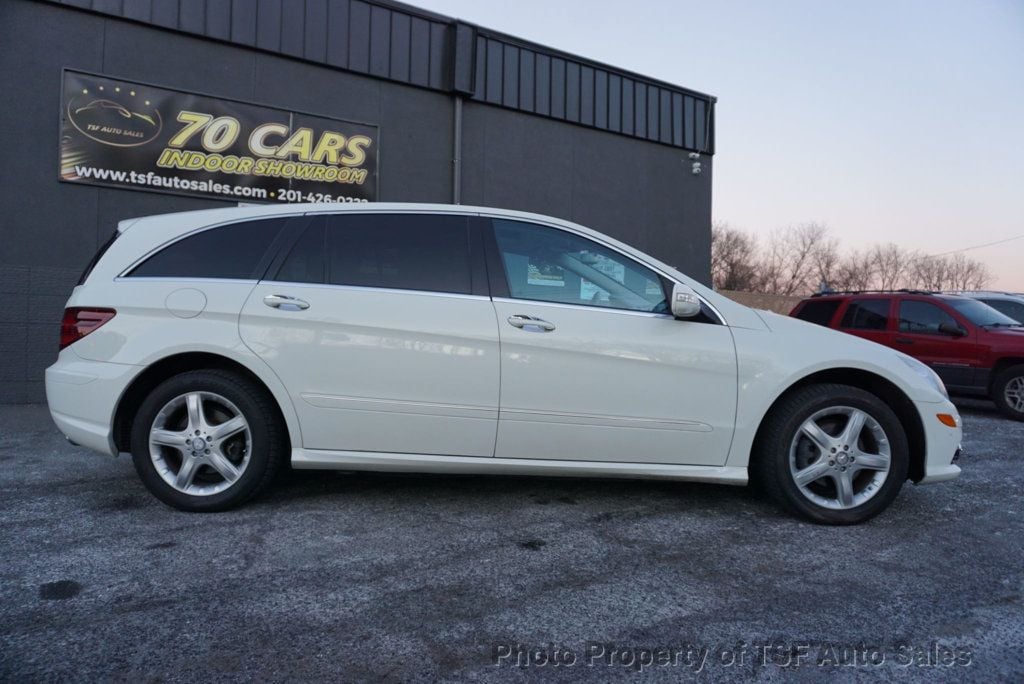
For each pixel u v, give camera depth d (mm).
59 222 7555
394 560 3086
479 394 3561
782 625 2543
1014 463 5352
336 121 9016
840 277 46406
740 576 2971
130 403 3742
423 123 9641
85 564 2988
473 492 4156
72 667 2160
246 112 8453
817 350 3668
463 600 2701
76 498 3975
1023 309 10555
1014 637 2484
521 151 10391
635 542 3354
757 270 46750
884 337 8875
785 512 3832
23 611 2543
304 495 4043
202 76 8203
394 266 3697
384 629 2455
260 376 3545
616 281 3762
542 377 3566
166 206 8070
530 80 10422
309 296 3600
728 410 3615
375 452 3617
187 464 3625
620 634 2455
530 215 3869
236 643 2334
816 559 3178
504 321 3576
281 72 8656
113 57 7746
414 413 3564
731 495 4156
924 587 2893
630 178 11453
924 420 3699
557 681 2154
